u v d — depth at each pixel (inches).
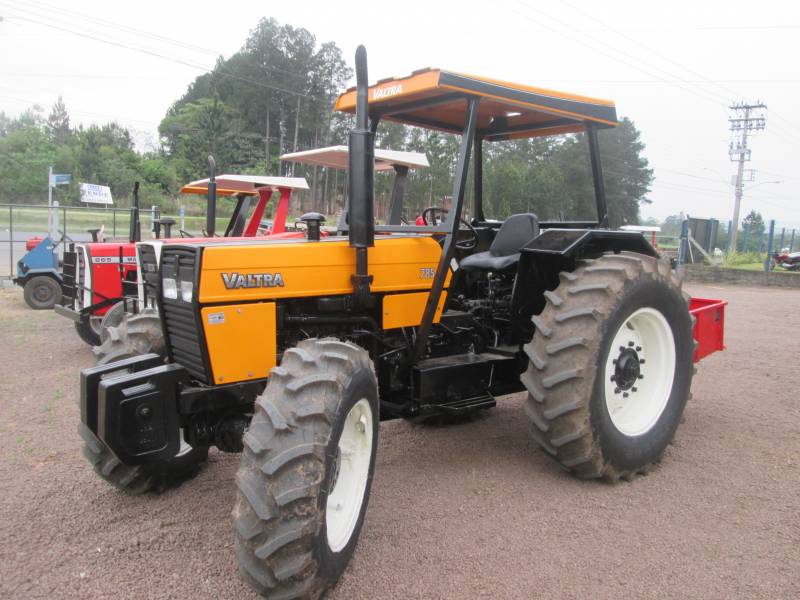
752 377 243.1
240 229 353.4
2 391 225.1
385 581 104.2
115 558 111.2
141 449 109.2
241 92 2122.3
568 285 143.2
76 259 305.1
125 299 261.0
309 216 129.0
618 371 147.6
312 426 94.9
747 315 425.4
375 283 135.3
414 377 145.0
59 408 203.3
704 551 112.8
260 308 118.0
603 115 165.3
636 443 143.7
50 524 123.4
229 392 115.4
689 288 639.1
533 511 129.0
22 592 100.7
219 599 99.7
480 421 187.9
